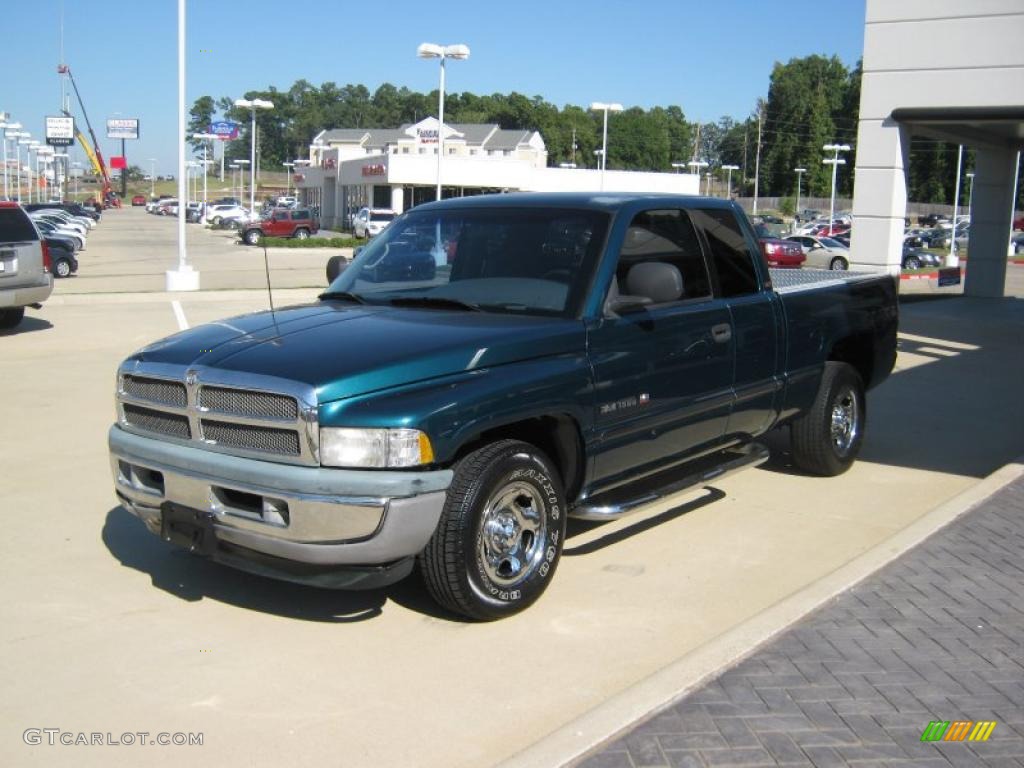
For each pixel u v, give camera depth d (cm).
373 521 419
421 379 441
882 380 810
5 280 1385
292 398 422
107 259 3872
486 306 527
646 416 543
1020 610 472
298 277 3034
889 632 446
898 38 1634
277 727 378
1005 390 1146
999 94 1556
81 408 937
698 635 464
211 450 453
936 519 609
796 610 469
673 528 624
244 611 488
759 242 665
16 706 394
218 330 508
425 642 454
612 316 522
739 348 612
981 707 379
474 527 448
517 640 456
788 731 360
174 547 572
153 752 360
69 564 546
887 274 812
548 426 506
